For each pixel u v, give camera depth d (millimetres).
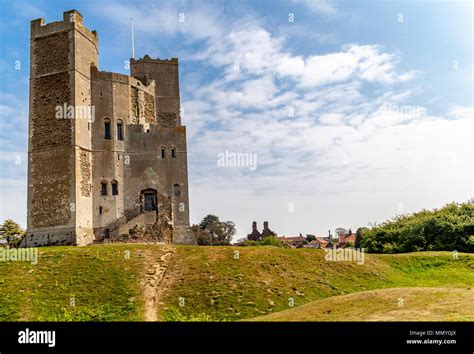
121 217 56188
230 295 34188
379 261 44656
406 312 22875
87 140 55375
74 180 52625
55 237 52219
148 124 61406
